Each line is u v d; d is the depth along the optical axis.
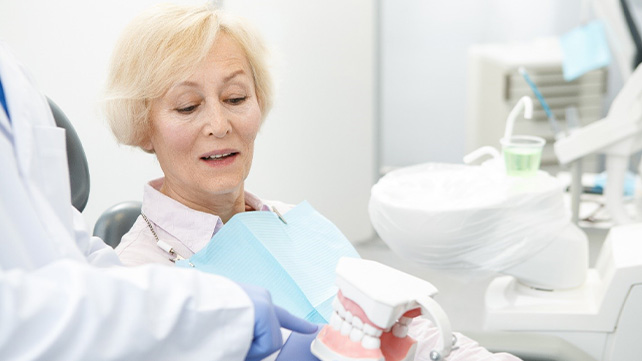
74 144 1.16
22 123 0.69
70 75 2.15
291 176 2.84
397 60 4.01
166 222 1.10
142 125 1.09
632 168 3.64
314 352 0.81
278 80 1.27
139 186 2.30
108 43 2.15
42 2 2.08
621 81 3.77
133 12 2.13
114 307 0.58
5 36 2.08
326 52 2.80
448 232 1.46
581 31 2.22
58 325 0.55
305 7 2.71
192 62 1.02
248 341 0.66
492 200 1.47
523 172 1.62
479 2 3.86
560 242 1.57
